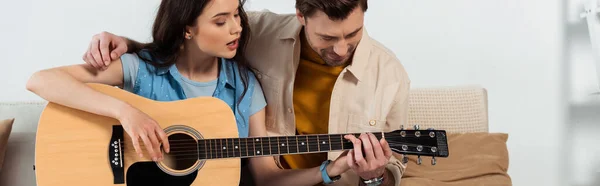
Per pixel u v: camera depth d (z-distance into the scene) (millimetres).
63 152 2043
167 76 2312
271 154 2186
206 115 2184
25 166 2744
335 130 2531
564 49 3855
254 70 2516
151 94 2289
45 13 3473
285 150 2195
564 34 3854
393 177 2525
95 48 2215
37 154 2029
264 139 2186
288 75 2480
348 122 2553
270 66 2494
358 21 2203
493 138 3031
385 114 2545
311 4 2188
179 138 2146
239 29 2232
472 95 3074
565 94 3859
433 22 3730
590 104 3904
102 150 2061
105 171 2051
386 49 2592
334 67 2480
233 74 2400
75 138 2057
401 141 2262
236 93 2395
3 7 3445
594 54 3742
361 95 2529
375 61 2543
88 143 2059
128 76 2258
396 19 3707
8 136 2719
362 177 2338
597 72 3740
